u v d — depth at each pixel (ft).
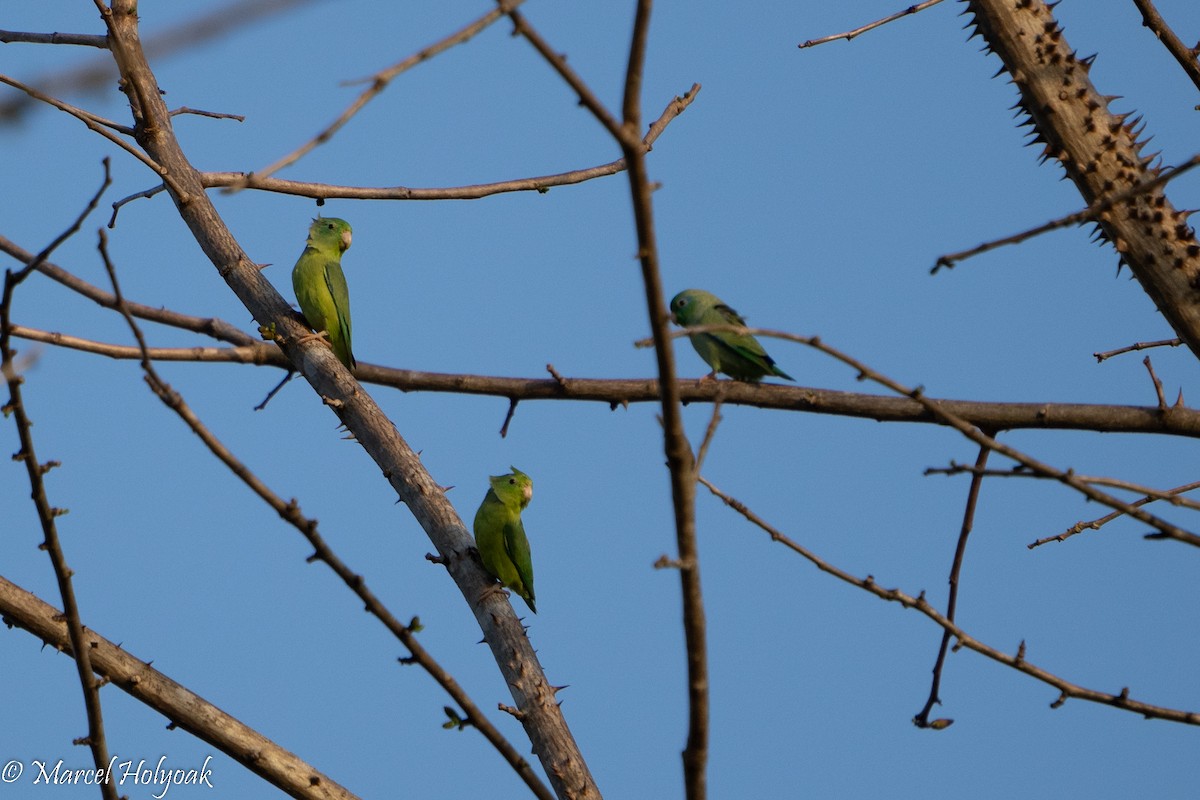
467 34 19.77
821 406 37.99
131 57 45.50
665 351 22.84
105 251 21.97
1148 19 36.27
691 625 24.21
